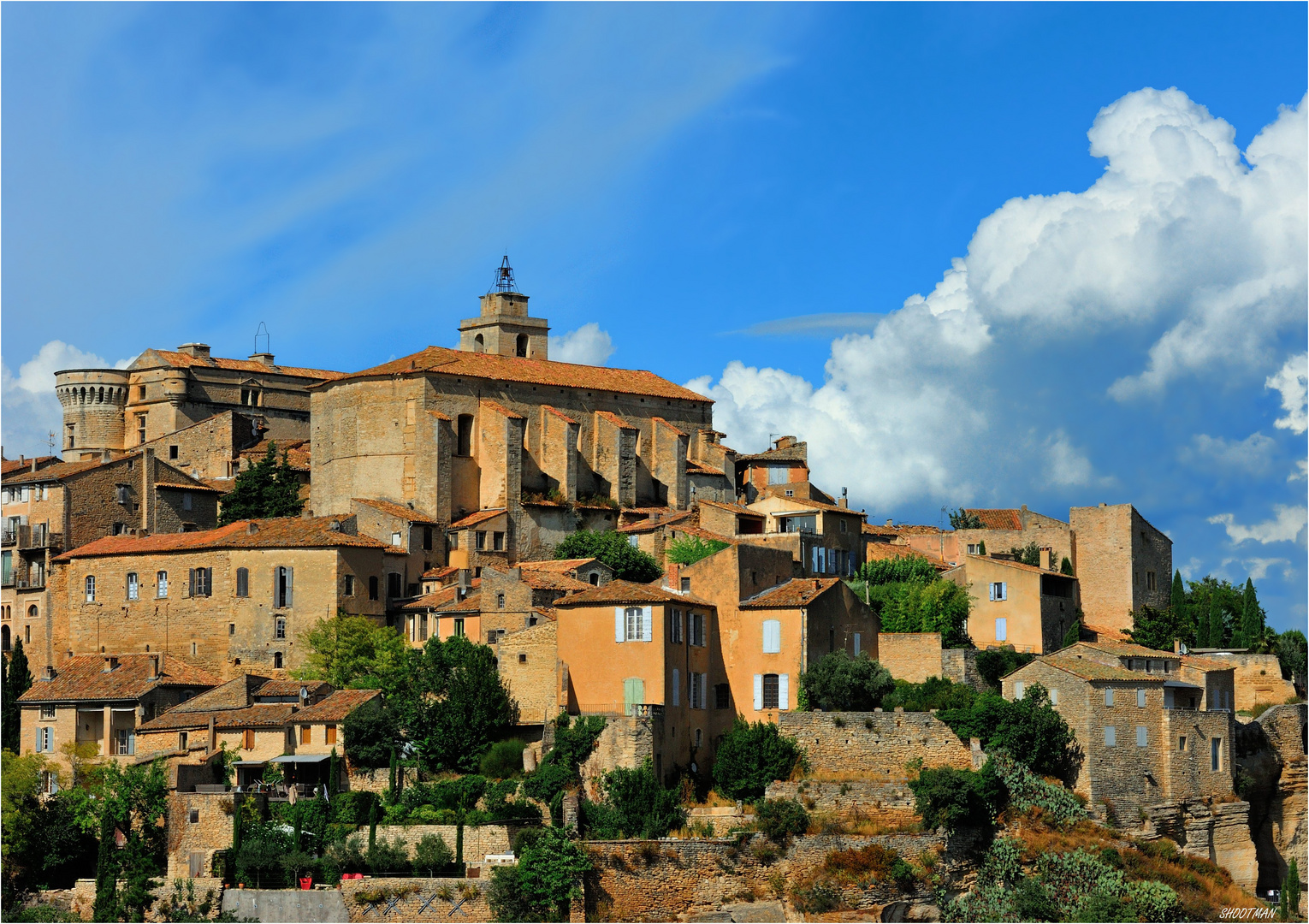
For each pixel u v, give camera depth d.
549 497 158.00
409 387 155.25
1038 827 110.69
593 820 107.19
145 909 105.88
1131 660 123.38
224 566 137.00
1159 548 160.62
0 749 124.62
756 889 106.69
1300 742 132.25
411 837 107.00
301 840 108.25
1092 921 104.00
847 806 110.06
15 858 113.19
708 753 118.75
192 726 119.50
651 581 143.12
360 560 136.38
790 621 118.81
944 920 107.06
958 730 112.81
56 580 150.12
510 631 124.38
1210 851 117.25
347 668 126.06
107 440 194.00
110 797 110.81
